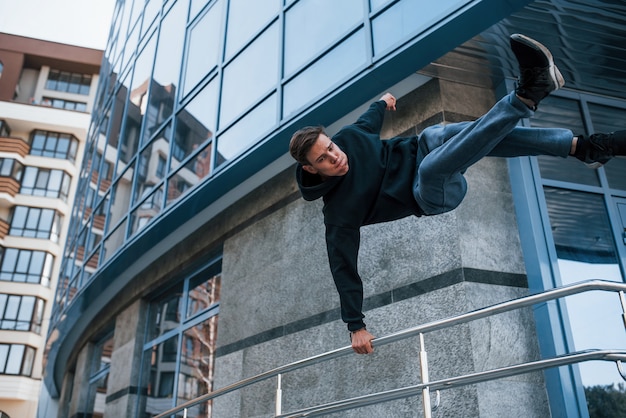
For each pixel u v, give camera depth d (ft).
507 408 16.40
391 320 19.26
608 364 16.84
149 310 35.29
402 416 18.02
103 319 41.22
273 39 25.67
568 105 22.09
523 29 18.03
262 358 23.80
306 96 22.52
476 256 18.30
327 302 21.98
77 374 46.39
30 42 128.36
